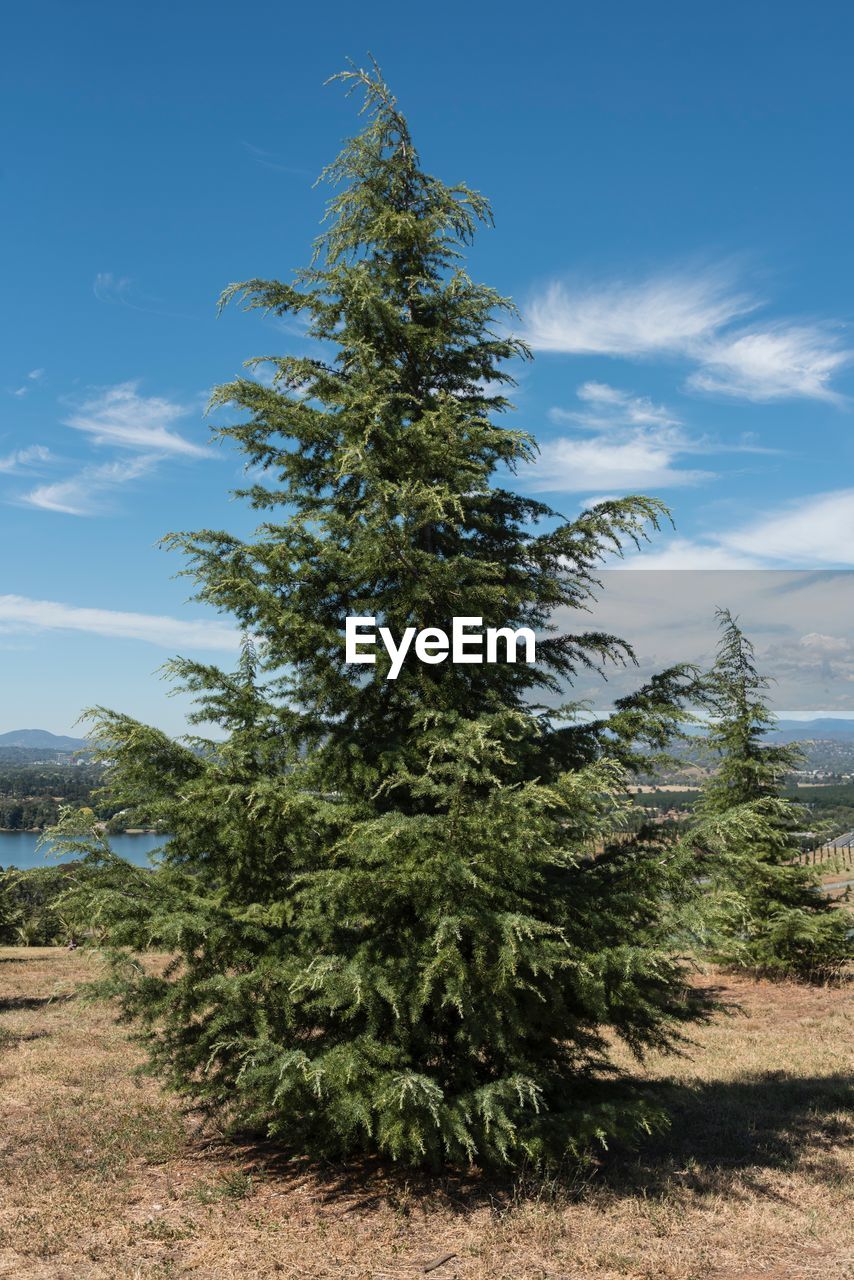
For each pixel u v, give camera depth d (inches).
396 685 297.0
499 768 287.4
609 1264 229.8
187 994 264.2
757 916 729.0
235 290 314.5
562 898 275.4
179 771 286.2
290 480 326.0
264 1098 272.2
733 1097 402.3
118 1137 328.5
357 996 235.3
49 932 1219.9
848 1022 578.6
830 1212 268.4
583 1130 261.3
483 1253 232.2
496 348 331.9
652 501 300.5
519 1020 254.1
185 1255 232.2
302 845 282.7
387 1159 297.0
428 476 298.4
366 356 304.3
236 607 290.2
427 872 244.8
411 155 337.1
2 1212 261.0
